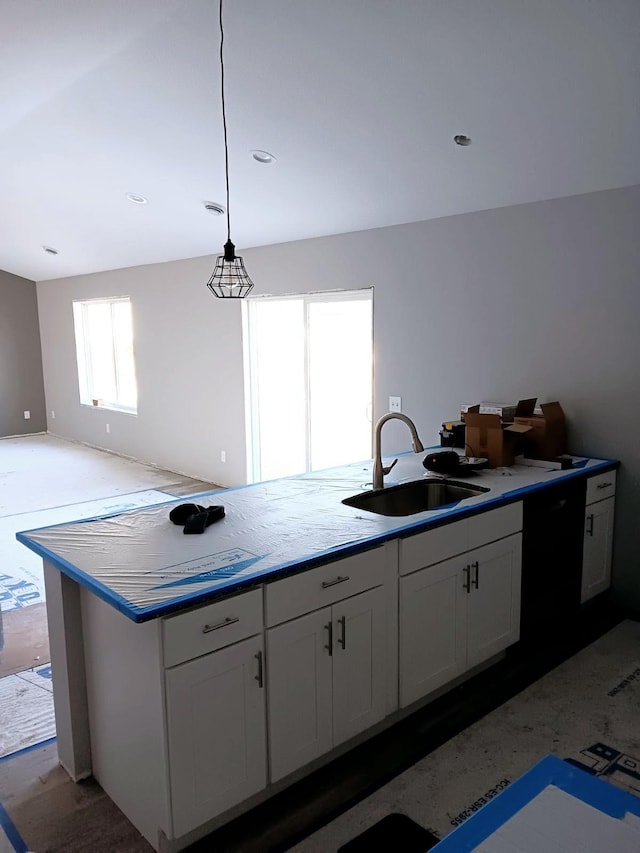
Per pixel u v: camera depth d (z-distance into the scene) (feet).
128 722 6.66
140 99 11.14
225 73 9.82
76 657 7.47
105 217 18.52
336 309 16.40
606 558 11.64
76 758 7.61
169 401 22.70
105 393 27.68
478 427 11.28
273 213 15.01
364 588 7.63
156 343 22.80
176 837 6.25
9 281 29.81
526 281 12.07
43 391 31.40
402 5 7.68
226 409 20.15
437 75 8.80
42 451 27.27
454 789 7.29
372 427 15.38
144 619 5.72
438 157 10.92
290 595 6.87
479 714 8.71
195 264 20.34
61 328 29.14
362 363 15.99
